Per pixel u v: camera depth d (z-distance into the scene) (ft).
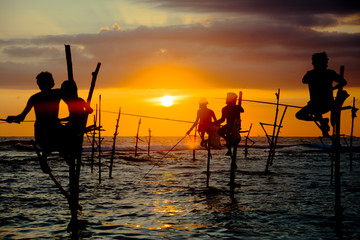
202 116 56.18
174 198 42.42
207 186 50.67
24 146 160.35
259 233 27.94
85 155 116.88
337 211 30.73
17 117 25.30
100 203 39.22
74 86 25.45
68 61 25.26
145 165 89.51
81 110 25.61
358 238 26.84
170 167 83.61
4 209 35.65
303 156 122.62
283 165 88.38
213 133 57.06
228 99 47.26
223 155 131.03
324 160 105.09
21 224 30.22
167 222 31.19
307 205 38.32
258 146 201.16
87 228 29.07
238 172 71.41
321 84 28.32
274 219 32.32
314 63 28.78
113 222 31.04
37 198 41.52
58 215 33.40
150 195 44.45
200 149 173.27
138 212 34.94
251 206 37.78
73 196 25.62
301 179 60.49
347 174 69.00
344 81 28.30
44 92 25.57
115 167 83.82
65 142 25.52
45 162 25.70
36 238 26.40
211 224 30.58
